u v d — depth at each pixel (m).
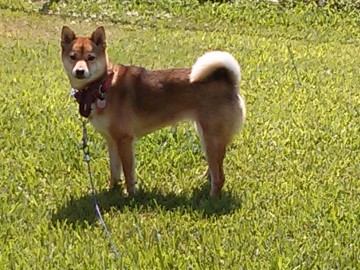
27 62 4.70
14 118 3.67
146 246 2.66
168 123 2.98
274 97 4.11
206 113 2.93
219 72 2.92
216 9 6.51
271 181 3.13
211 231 2.75
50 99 3.94
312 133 3.57
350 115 3.85
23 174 3.16
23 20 5.89
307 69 4.70
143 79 2.95
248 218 2.83
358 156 3.38
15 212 2.88
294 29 6.19
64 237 2.71
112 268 2.53
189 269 2.54
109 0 6.59
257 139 3.51
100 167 3.21
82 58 2.85
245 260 2.58
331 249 2.64
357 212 2.88
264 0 6.73
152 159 3.27
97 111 2.91
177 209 2.89
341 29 6.25
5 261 2.57
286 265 2.53
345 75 4.62
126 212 2.88
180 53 5.01
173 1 6.62
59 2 6.47
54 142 3.41
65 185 3.08
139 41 5.35
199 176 3.17
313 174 3.19
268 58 4.93
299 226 2.78
